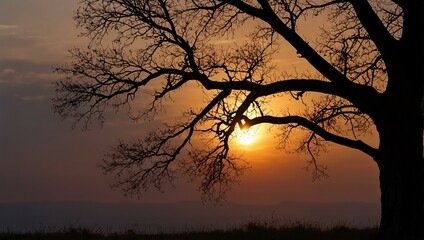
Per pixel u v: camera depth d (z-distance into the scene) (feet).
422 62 64.34
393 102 64.69
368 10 63.93
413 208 63.93
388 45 64.44
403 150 64.49
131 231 76.38
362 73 69.10
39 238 70.18
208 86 68.18
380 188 66.33
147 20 68.08
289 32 64.90
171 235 74.13
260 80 68.59
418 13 62.95
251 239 69.36
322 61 64.80
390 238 64.18
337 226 77.66
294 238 69.92
